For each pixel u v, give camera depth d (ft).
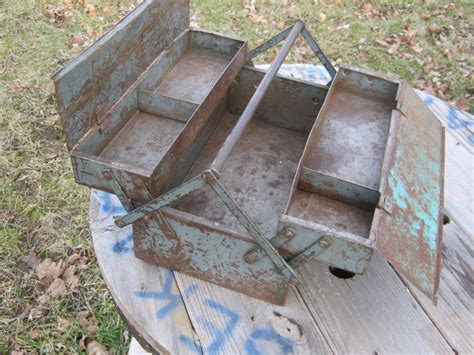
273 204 5.47
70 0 15.49
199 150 6.08
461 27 14.99
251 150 6.16
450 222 5.49
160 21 5.86
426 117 5.95
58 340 7.42
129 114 5.71
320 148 5.28
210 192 5.51
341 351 4.31
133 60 5.47
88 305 7.79
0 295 7.97
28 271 8.35
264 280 4.42
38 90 11.99
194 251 4.52
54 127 11.03
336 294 4.73
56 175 9.95
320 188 4.85
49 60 13.03
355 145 5.35
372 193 4.58
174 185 5.38
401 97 5.63
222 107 6.56
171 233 4.44
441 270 4.98
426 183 5.09
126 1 15.64
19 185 9.73
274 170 5.90
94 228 5.34
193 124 5.07
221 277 4.65
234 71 5.96
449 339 4.41
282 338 4.40
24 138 10.67
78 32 14.19
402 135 5.23
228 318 4.54
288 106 6.33
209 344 4.36
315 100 6.15
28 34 13.98
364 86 6.01
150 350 4.57
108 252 5.08
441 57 13.76
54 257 8.57
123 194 4.45
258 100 4.80
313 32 14.61
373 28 14.88
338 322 4.51
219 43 6.71
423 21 15.26
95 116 4.96
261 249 4.12
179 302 4.66
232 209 3.81
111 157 5.24
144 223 4.46
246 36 14.16
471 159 6.26
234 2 15.72
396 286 4.82
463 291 4.80
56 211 9.27
